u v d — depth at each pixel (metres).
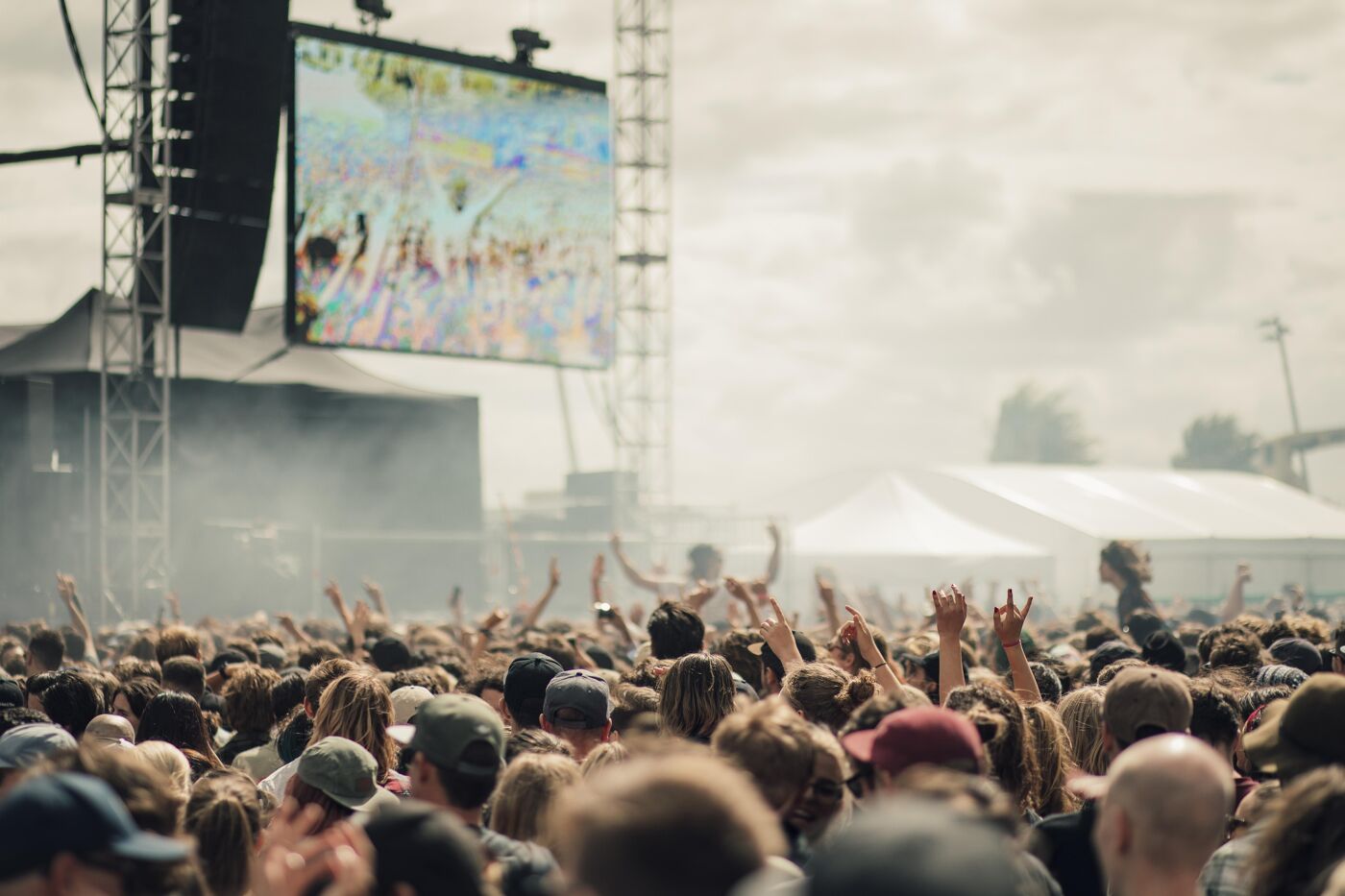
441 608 29.80
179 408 26.47
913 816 1.71
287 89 24.61
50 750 4.72
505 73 27.03
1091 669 8.35
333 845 2.94
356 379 30.66
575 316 27.95
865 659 6.73
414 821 2.80
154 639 10.56
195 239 22.70
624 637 11.88
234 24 21.72
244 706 7.07
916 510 42.06
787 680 5.53
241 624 15.35
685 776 1.95
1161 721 4.50
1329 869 3.12
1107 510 44.03
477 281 26.70
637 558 31.70
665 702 5.56
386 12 25.72
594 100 28.25
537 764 4.23
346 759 4.66
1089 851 4.20
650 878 1.87
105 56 21.20
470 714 4.25
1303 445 71.31
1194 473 51.09
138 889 2.62
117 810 2.65
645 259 32.16
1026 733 4.82
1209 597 38.28
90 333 25.91
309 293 24.86
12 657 11.04
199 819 3.99
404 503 29.75
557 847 3.93
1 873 2.51
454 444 30.53
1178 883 3.08
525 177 27.30
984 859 1.65
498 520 34.31
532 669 6.30
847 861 1.67
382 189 25.50
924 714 3.55
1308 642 8.05
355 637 10.80
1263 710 5.71
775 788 3.75
